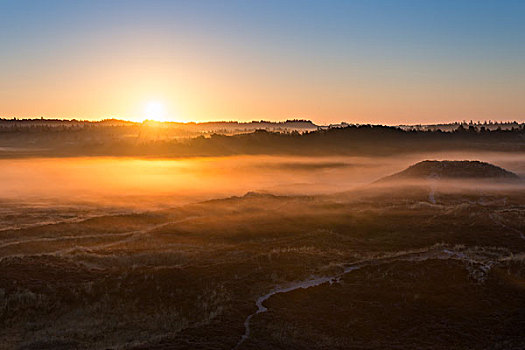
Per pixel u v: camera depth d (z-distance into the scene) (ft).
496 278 81.56
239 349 60.18
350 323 70.59
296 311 74.74
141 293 85.05
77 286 87.35
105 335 70.23
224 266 97.66
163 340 64.23
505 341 63.52
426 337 65.98
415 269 88.48
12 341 68.74
